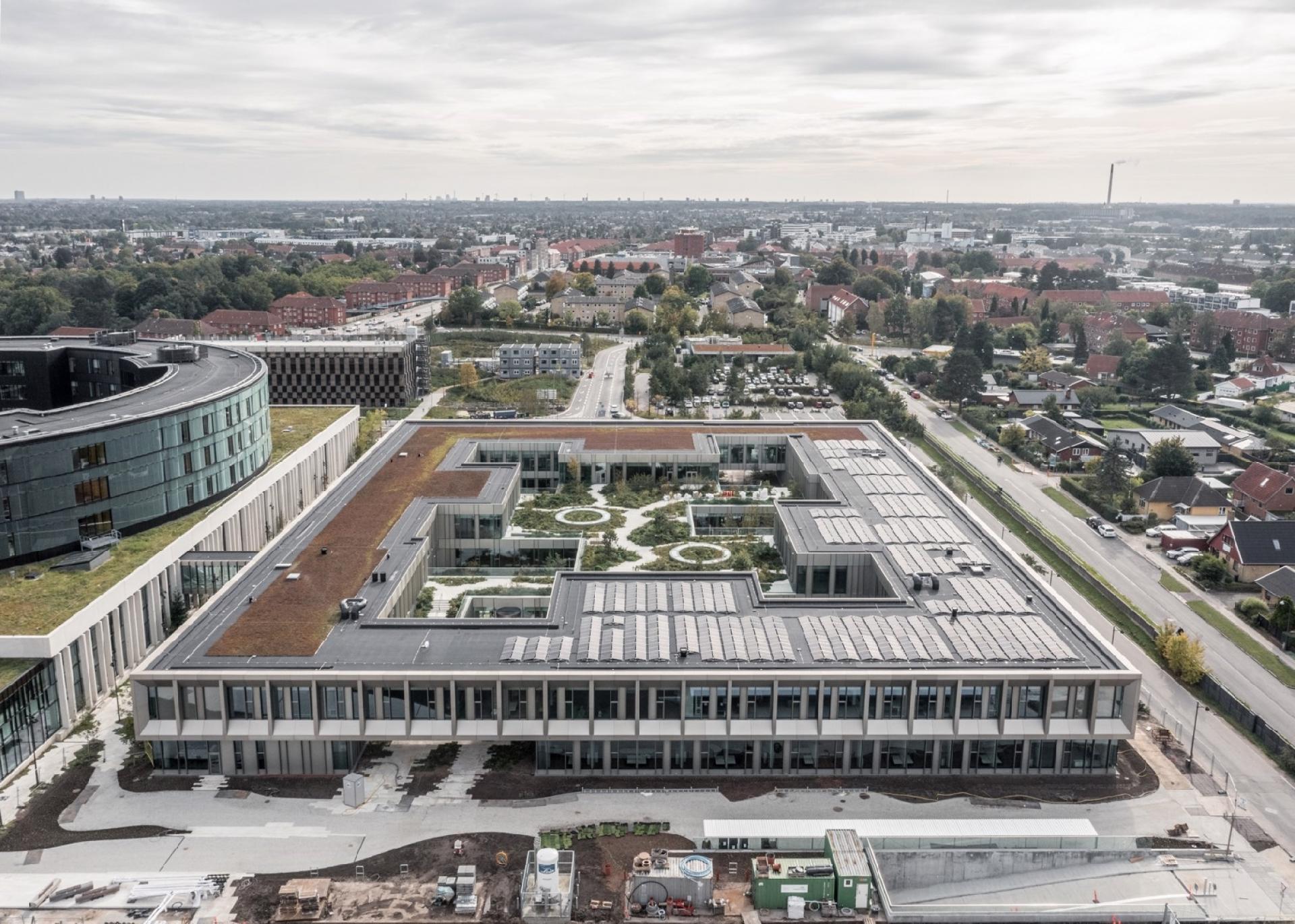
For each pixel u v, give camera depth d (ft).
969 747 334.65
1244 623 468.34
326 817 307.99
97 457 434.71
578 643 347.97
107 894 273.75
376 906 271.69
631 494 576.61
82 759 337.93
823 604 383.65
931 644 347.36
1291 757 341.82
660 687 325.62
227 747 327.88
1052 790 329.11
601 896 276.82
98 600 376.89
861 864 276.62
